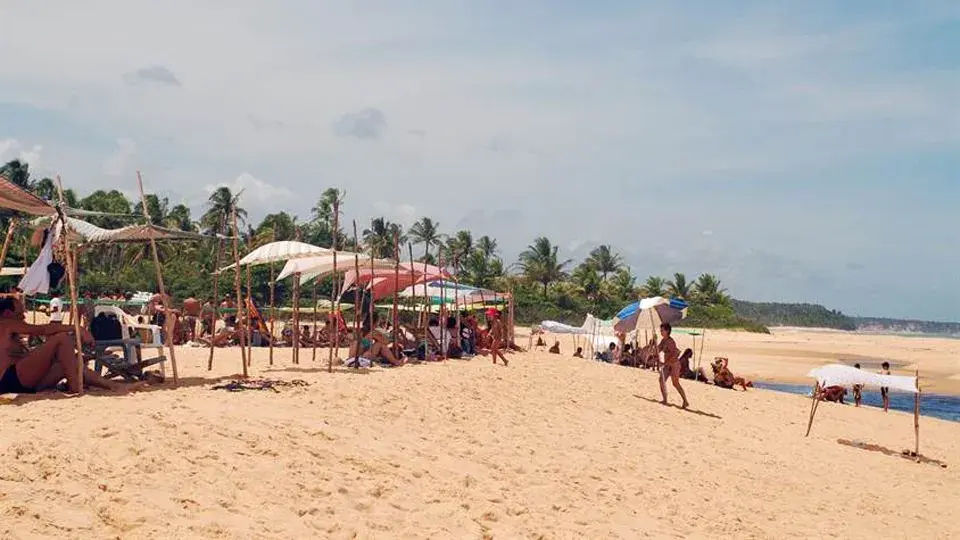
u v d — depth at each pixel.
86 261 53.53
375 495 7.08
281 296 54.22
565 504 8.10
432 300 23.78
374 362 15.96
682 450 12.02
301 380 11.65
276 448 7.58
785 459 12.94
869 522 9.70
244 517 5.97
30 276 9.76
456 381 13.77
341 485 7.06
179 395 9.59
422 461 8.41
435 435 9.76
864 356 61.06
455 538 6.54
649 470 10.30
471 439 9.92
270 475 6.90
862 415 21.08
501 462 9.16
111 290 47.53
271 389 10.59
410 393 11.85
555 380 16.55
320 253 15.19
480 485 8.09
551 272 84.19
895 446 16.44
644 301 22.75
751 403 20.00
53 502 5.47
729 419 16.34
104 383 9.90
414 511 6.95
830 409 21.48
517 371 16.91
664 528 7.97
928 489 12.30
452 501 7.40
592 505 8.25
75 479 5.95
